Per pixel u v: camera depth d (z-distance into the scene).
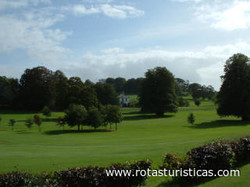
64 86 100.31
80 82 91.44
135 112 100.00
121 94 165.75
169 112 89.75
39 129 57.00
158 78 87.44
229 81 66.00
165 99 85.50
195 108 106.44
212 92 170.75
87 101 86.31
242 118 66.88
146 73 90.50
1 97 108.31
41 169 14.33
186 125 61.00
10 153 21.97
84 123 58.25
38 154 21.14
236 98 65.50
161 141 30.94
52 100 104.94
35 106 105.44
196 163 11.61
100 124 58.31
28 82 104.00
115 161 15.67
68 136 45.81
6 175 9.21
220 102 68.50
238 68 65.06
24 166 15.41
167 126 60.16
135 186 10.80
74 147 27.30
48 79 104.44
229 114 66.62
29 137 43.25
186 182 11.54
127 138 39.62
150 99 88.38
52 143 34.50
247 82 64.31
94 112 58.38
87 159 17.11
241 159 14.55
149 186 11.39
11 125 59.53
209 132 42.25
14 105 108.31
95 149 24.41
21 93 105.88
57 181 9.62
